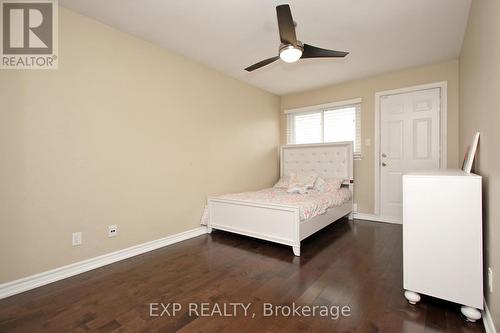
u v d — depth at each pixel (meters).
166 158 3.04
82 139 2.32
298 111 4.88
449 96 3.44
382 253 2.67
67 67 2.22
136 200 2.73
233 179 4.04
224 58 3.32
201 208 3.48
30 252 2.03
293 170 4.81
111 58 2.52
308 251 2.75
